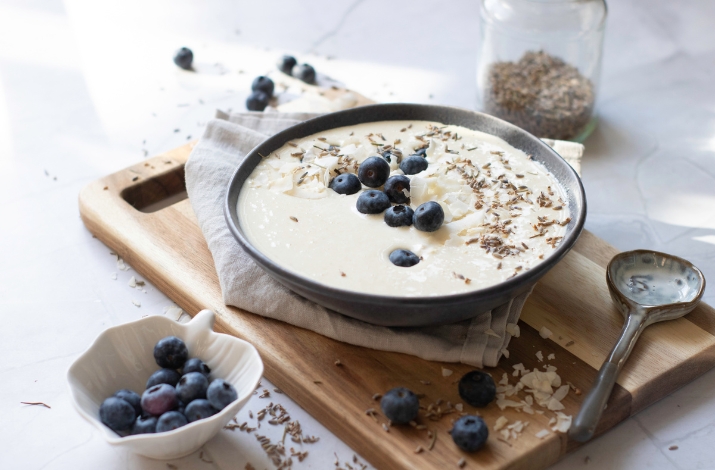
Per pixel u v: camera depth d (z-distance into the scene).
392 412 0.53
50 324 0.62
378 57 0.93
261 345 0.58
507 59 0.84
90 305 0.63
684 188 0.75
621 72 0.91
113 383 0.55
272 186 0.63
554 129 0.80
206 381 0.54
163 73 0.90
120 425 0.52
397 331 0.58
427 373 0.56
